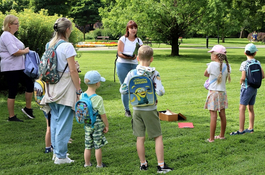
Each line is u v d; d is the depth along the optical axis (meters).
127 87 3.53
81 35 9.55
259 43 37.84
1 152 4.06
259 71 4.68
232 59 18.23
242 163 3.68
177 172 3.44
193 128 5.18
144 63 3.53
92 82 3.50
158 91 3.44
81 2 48.19
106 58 18.09
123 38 5.92
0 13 7.81
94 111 3.49
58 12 33.44
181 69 13.27
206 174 3.38
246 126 5.24
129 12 20.14
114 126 5.30
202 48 29.52
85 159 3.62
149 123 3.48
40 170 3.52
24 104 6.83
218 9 18.47
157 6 19.11
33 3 33.00
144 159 3.56
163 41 21.02
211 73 4.37
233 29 19.80
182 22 19.91
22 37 7.75
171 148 4.20
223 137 4.57
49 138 4.07
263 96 7.62
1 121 5.52
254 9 20.98
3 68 5.43
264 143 4.37
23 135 4.81
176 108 6.62
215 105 4.36
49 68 3.53
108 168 3.56
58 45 3.59
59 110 3.67
